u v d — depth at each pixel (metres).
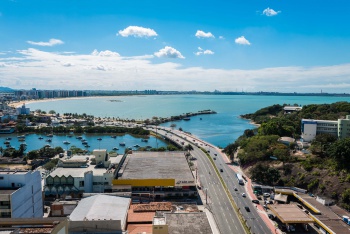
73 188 174.88
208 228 107.62
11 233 68.25
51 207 139.50
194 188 180.50
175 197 176.00
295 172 194.12
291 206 155.00
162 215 115.81
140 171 192.88
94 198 141.00
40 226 78.38
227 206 164.88
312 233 136.38
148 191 176.62
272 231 137.50
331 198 165.25
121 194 148.38
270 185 192.50
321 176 181.38
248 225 142.75
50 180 175.12
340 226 131.00
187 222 111.88
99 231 104.31
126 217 122.06
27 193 124.88
